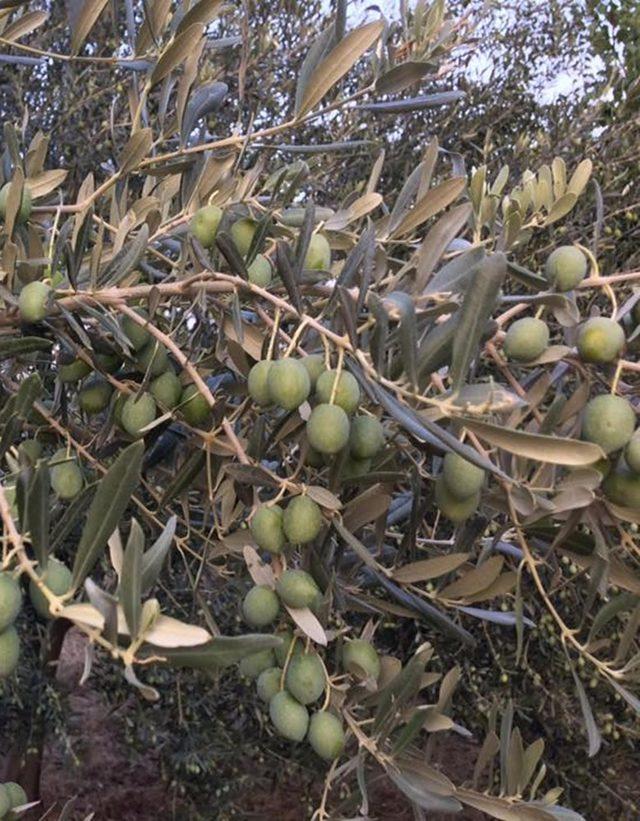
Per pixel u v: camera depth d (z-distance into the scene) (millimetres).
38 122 3613
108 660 3311
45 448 1606
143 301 1419
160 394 1318
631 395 1382
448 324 1000
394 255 2586
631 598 1204
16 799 1017
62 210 1360
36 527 797
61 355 1339
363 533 1793
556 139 4027
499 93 4340
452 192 1372
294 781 4316
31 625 3361
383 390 1008
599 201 1247
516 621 1278
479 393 977
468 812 4230
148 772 4879
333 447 1050
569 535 1204
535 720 3805
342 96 3748
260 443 1205
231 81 3695
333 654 1611
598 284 1147
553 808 1166
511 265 1178
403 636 3662
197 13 1341
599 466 1070
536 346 1090
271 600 1173
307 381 1078
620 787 3787
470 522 1412
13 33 1546
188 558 2629
